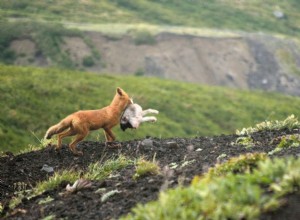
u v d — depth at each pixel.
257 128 41.38
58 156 42.56
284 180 20.16
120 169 34.94
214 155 33.72
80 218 25.33
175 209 19.36
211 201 19.22
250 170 25.11
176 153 37.81
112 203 26.19
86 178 33.19
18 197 32.84
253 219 18.59
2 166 40.44
